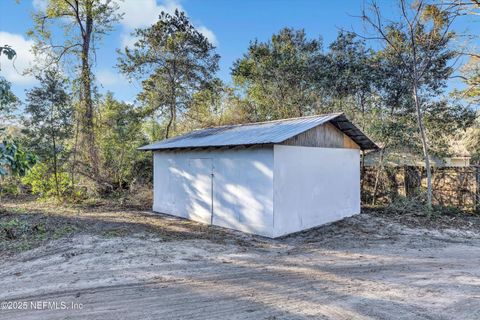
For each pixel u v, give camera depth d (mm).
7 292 4094
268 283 4469
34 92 11047
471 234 7664
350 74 13258
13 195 14227
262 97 17781
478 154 13789
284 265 5328
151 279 4578
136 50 15703
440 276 4754
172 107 16484
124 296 3969
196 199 9344
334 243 6863
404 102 11820
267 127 8930
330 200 8984
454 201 10633
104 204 12109
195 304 3752
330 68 14188
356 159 10188
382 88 12555
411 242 6938
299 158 7930
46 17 14938
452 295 4008
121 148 14141
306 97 15664
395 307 3660
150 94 16234
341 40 13922
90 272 4848
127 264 5234
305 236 7465
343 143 9602
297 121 8852
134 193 13453
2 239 6711
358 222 8906
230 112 18688
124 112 15023
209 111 18672
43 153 11336
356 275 4820
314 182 8430
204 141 8945
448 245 6695
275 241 7004
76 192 12594
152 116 16359
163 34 15648
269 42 17812
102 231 7586
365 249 6387
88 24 15242
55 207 11297
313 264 5391
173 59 15766
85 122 13031
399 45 10812
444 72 11578
